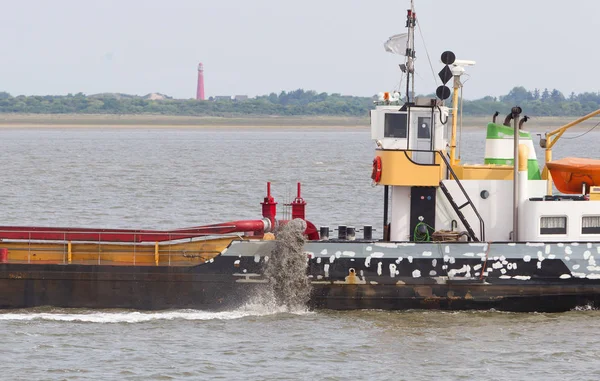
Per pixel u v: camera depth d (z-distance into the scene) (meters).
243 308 88.62
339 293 88.25
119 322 85.69
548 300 88.50
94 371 73.19
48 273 88.38
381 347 79.19
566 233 89.56
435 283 87.88
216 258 88.25
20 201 183.62
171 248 89.44
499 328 84.44
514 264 87.75
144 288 88.50
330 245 87.94
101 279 88.38
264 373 73.00
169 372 73.06
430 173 89.50
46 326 84.19
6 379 71.25
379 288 88.00
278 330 83.38
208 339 81.06
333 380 71.69
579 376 72.56
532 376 72.62
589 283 88.19
